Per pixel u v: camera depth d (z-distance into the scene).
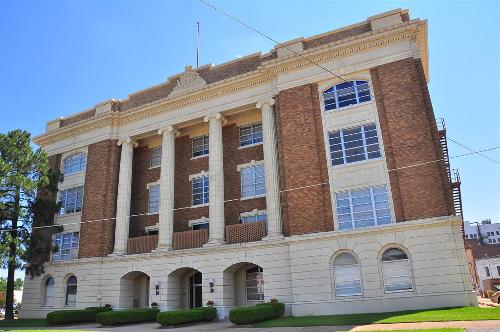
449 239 21.73
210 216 29.64
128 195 34.19
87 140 36.91
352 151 25.75
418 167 23.47
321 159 26.06
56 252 35.34
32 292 35.09
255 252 26.86
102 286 31.81
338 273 23.72
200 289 30.81
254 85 30.61
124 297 31.27
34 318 34.00
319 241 24.36
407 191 23.38
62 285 33.66
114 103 36.81
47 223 35.38
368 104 26.00
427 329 14.16
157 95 35.06
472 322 15.31
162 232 31.03
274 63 28.58
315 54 27.52
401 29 25.56
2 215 32.00
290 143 27.05
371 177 24.69
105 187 34.34
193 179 34.03
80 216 35.16
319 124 26.91
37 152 35.56
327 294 23.39
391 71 25.67
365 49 26.67
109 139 35.69
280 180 27.66
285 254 25.84
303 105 27.42
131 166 35.28
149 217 34.72
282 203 26.92
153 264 30.30
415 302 21.47
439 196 22.53
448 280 21.17
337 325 18.08
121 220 33.12
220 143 31.34
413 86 24.81
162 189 32.28
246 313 20.84
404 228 22.62
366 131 25.77
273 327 19.27
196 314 24.61
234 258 27.42
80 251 33.72
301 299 23.92
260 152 31.66
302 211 25.48
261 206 30.11
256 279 28.78
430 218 22.27
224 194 31.83
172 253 29.61
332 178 25.56
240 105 30.77
